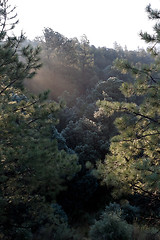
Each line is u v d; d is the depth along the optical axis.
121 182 4.99
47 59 53.19
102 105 5.54
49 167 6.35
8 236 6.77
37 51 7.24
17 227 7.04
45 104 6.87
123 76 45.19
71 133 22.22
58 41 54.56
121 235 7.55
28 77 7.36
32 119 6.88
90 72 54.00
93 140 21.05
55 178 6.80
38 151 5.87
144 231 7.67
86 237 9.99
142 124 5.60
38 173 6.29
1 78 7.31
